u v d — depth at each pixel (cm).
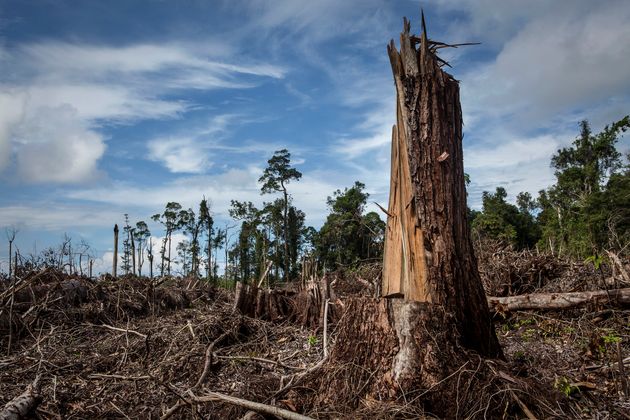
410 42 530
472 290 502
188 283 1338
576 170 3444
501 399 418
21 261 1020
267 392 501
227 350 762
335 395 460
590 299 735
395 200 536
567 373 532
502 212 3600
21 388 595
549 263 941
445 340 450
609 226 1238
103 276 1209
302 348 782
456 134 528
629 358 546
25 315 853
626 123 3409
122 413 512
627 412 441
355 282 1198
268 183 4012
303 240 4100
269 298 966
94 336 843
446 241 500
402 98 524
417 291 495
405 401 421
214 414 468
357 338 482
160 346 755
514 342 680
